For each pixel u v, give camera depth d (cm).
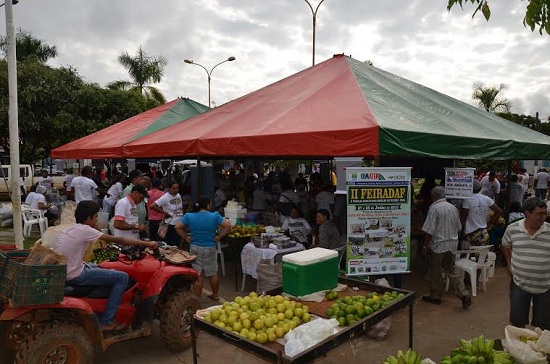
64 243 402
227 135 685
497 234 872
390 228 548
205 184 1057
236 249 758
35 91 2073
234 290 708
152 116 1391
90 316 392
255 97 906
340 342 295
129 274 466
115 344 502
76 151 1212
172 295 482
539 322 415
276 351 267
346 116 598
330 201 936
